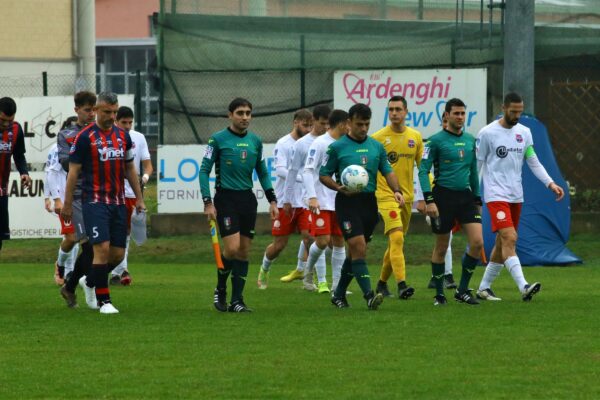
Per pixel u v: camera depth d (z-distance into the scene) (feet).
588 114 194.18
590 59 193.47
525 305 115.34
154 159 266.77
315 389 71.51
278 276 159.53
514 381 73.72
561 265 169.68
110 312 109.91
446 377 75.10
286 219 137.80
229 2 192.44
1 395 70.74
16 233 201.77
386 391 70.79
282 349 86.38
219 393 70.59
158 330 97.19
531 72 176.14
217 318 105.50
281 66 192.44
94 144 106.83
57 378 75.66
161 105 194.49
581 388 71.46
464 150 115.75
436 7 190.80
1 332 96.48
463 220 116.37
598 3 193.88
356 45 191.42
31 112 203.31
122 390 71.77
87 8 312.09
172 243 191.42
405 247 182.70
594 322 100.99
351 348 86.63
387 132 123.85
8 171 118.21
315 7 191.52
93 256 111.75
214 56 192.95
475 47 189.47
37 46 308.81
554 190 119.55
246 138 108.88
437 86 188.24
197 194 194.70
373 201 110.63
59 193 140.77
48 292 135.03
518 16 175.83
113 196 108.37
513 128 118.83
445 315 106.52
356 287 139.13
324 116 135.44
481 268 167.63
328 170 109.50
